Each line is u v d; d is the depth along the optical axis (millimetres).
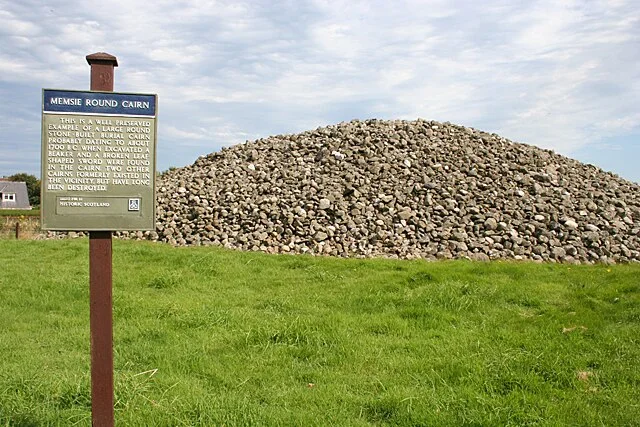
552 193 16359
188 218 16312
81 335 7586
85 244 15312
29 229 21719
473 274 11180
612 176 20047
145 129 4613
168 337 7410
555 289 10047
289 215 14930
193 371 6332
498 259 13438
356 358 6664
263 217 15195
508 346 7051
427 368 6383
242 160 19469
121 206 4551
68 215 4477
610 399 5625
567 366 6402
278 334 7305
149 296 9641
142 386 5695
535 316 8477
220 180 18031
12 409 5047
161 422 4977
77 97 4516
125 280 10680
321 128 20609
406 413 5223
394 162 17172
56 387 5539
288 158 18500
